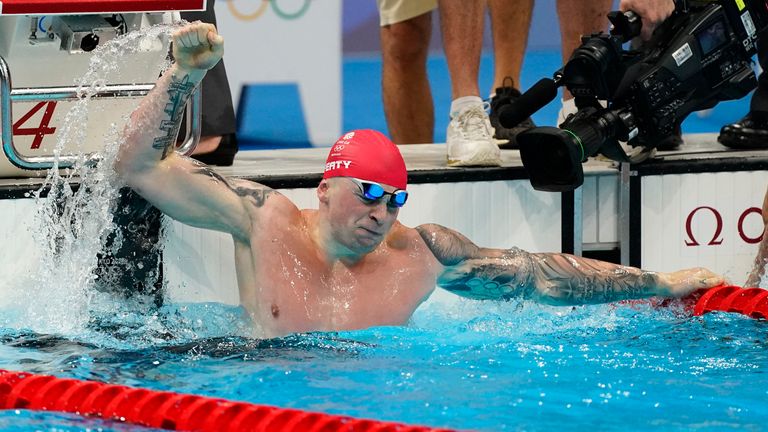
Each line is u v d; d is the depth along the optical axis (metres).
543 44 28.09
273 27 23.17
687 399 10.18
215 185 12.55
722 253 16.19
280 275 12.45
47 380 10.29
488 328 12.78
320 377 10.74
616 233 15.89
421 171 14.94
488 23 28.09
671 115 14.27
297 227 12.73
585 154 13.68
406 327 12.70
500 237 15.37
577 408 9.90
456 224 15.16
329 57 23.47
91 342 11.98
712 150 16.83
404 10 19.17
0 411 9.85
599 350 11.85
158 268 13.91
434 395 10.22
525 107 13.80
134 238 13.66
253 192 12.74
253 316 12.53
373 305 12.62
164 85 11.98
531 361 11.38
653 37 14.52
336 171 12.10
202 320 13.00
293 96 23.48
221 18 22.94
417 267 12.91
